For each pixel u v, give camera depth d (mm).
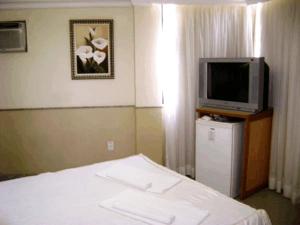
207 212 1555
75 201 1738
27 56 3551
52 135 3701
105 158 3771
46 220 1541
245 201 3041
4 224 1533
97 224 1496
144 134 3646
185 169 3729
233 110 3135
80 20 3490
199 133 3197
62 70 3596
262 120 3094
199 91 3398
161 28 3459
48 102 3643
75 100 3656
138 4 3375
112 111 3701
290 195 3086
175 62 3537
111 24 3512
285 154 3117
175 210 1570
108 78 3619
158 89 3568
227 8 3436
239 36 3482
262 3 3268
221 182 3078
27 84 3598
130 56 3611
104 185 1945
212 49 3496
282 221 2658
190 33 3459
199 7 3428
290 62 2982
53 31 3523
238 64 3039
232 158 2969
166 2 3320
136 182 1905
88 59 3568
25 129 3668
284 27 3035
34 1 3412
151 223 1475
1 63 3549
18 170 3727
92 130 3719
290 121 3016
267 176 3344
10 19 3482
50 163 3738
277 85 3162
